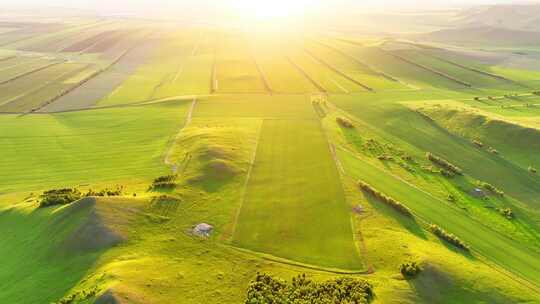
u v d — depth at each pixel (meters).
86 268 44.62
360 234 53.03
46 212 56.59
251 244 51.06
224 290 42.59
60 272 44.94
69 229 50.28
